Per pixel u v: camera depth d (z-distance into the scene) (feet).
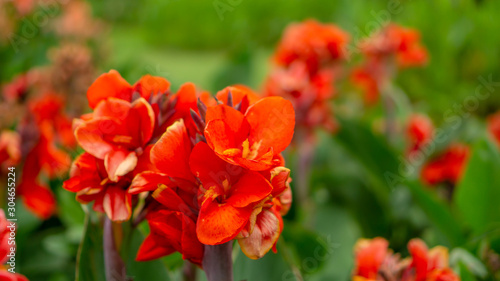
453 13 10.57
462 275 3.29
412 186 4.17
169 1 16.34
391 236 5.14
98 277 2.78
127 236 2.63
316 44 5.32
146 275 2.89
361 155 5.07
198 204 2.46
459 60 10.59
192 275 2.88
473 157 4.24
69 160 3.84
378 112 7.68
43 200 3.75
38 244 4.63
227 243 2.49
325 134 6.15
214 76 6.31
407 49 5.95
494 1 10.73
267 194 2.40
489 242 3.51
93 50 7.91
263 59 13.07
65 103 5.53
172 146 2.45
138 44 10.84
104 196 2.56
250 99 2.65
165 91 2.61
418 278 3.10
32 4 7.47
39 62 7.20
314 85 5.02
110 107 2.56
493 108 9.93
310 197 5.29
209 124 2.41
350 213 5.12
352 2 11.27
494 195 4.19
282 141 2.48
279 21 16.55
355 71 6.38
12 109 4.75
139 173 2.50
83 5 8.54
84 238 2.76
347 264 4.47
